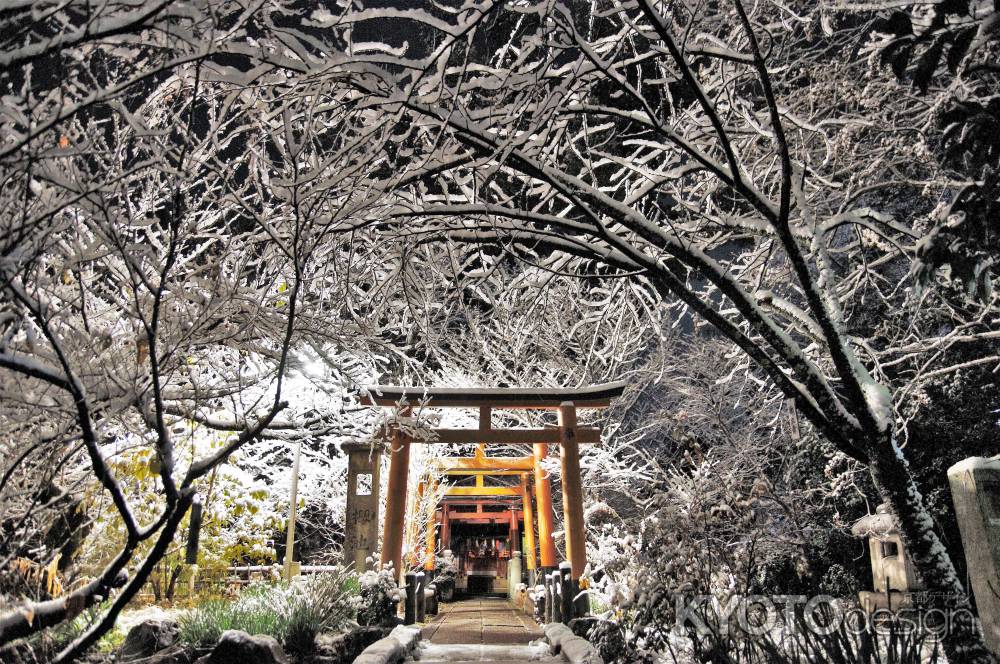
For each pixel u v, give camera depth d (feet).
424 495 54.08
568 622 33.35
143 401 12.01
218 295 14.94
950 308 30.32
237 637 21.80
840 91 25.41
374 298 24.29
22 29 10.37
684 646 20.57
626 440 60.80
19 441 13.21
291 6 16.98
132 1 11.25
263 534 42.04
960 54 12.70
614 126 27.61
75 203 12.30
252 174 16.79
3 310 11.98
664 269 21.01
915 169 29.12
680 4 22.57
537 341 53.36
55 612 10.52
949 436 41.01
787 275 33.40
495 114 19.54
